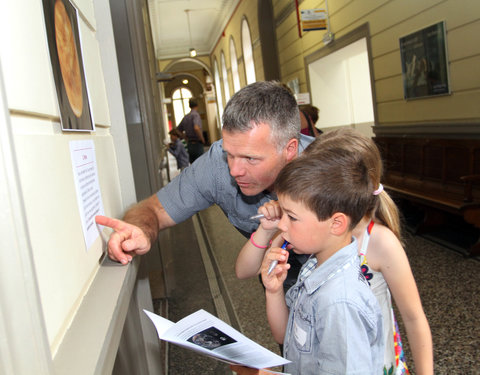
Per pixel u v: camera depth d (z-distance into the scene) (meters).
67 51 0.85
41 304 0.50
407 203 4.56
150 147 3.03
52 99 0.70
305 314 0.95
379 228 1.07
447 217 3.93
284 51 8.61
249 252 1.31
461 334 2.28
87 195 0.91
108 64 1.47
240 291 3.14
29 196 0.54
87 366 0.56
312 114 3.93
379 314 0.91
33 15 0.65
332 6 6.10
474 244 3.24
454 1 3.73
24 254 0.46
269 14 8.91
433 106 4.29
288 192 0.89
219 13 14.05
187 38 17.41
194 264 3.87
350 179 0.88
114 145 1.51
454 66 3.88
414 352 1.06
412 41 4.39
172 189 1.56
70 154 0.80
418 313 1.05
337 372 0.84
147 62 3.42
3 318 0.45
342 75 7.55
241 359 0.85
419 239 3.81
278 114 1.17
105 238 1.09
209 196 1.57
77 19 1.01
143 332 1.59
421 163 4.32
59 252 0.65
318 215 0.88
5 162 0.45
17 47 0.56
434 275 3.03
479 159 3.49
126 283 0.95
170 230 5.56
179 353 2.35
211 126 21.73
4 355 0.45
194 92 26.47
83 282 0.79
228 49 14.59
